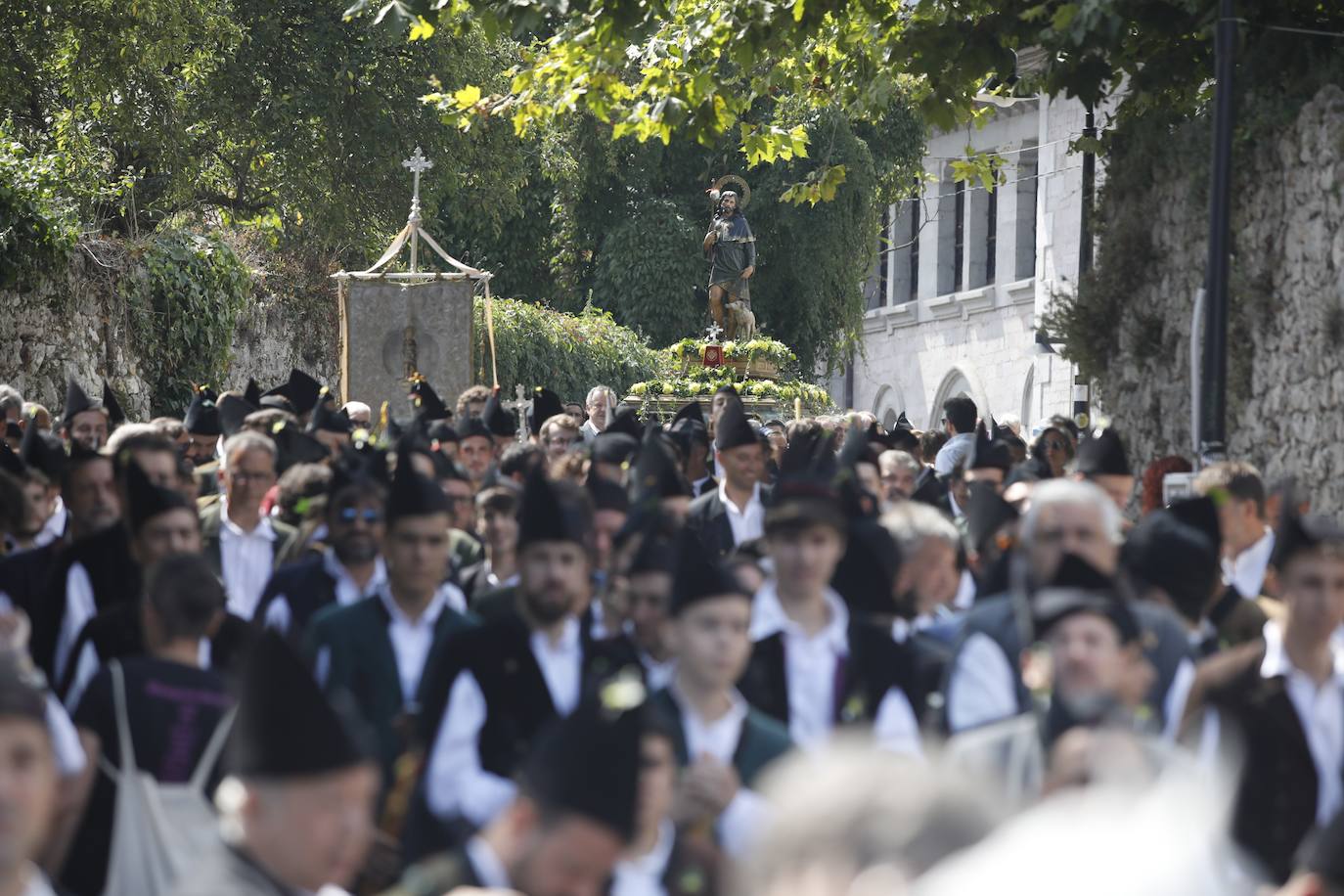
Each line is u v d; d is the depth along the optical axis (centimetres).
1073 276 9131
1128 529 1723
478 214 9731
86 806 1185
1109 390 4119
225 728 1188
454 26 3400
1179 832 304
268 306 7069
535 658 1273
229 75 6806
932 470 2642
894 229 13612
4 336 4884
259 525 2003
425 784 1237
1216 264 2758
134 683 1198
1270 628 1280
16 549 1944
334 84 6994
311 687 765
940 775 342
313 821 753
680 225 10369
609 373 8931
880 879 322
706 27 3581
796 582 1280
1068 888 295
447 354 5297
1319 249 3219
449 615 1464
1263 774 1230
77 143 6212
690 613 1135
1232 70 2761
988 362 12469
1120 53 3672
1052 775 773
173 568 1245
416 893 836
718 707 1152
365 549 1616
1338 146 3125
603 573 1606
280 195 7244
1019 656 1227
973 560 1827
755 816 1002
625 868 952
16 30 5647
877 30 3788
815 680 1273
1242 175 3512
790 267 10394
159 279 5728
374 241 7425
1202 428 2797
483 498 1833
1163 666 1253
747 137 4084
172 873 1073
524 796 716
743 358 6888
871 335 13912
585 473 2270
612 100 3712
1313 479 3228
